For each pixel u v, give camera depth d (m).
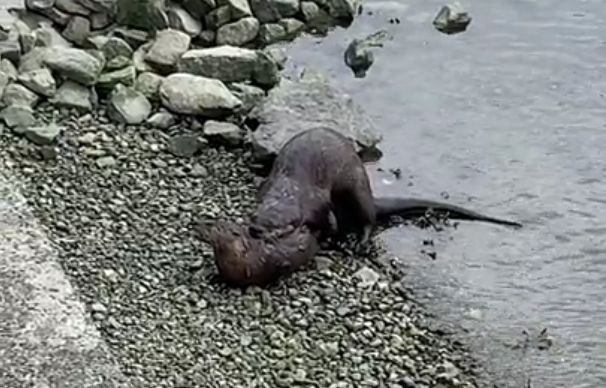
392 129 7.78
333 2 9.20
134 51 8.00
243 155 7.15
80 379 4.91
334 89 7.78
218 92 7.48
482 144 7.65
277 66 8.26
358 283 6.17
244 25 8.65
